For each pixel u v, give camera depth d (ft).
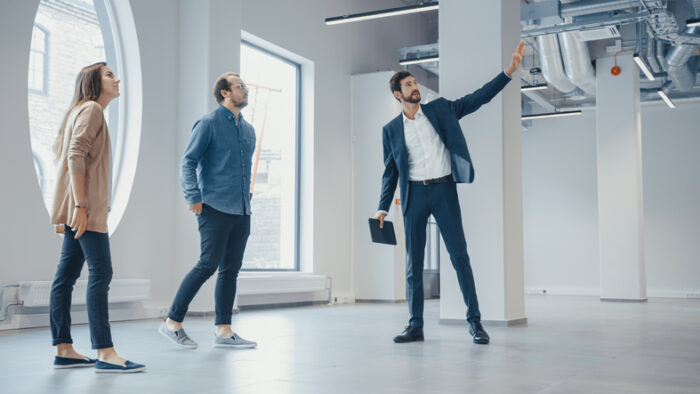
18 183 16.81
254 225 27.12
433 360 10.10
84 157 9.04
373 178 31.68
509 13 17.54
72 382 8.15
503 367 9.34
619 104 34.32
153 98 21.15
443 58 17.65
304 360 10.11
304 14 29.27
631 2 25.49
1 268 16.29
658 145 42.06
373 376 8.52
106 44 20.94
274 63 28.45
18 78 16.89
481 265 16.61
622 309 25.40
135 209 20.27
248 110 27.09
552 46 31.27
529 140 45.65
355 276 31.73
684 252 40.91
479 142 16.84
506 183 16.67
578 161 44.24
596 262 43.24
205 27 21.84
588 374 8.71
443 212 12.66
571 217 44.19
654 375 8.66
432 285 37.70
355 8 33.19
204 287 20.92
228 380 8.23
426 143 12.66
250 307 25.09
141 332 15.37
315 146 29.66
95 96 9.59
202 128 11.71
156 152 21.15
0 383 8.09
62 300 9.48
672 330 15.81
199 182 11.89
